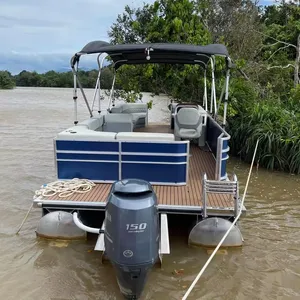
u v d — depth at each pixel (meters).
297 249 4.73
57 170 5.01
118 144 4.86
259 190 7.17
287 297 3.68
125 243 3.02
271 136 8.48
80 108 22.94
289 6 16.06
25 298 3.55
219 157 4.96
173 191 4.81
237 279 3.95
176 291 3.71
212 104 8.57
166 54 7.18
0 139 11.52
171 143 4.84
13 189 6.77
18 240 4.72
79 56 5.73
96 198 4.53
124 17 12.30
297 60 12.95
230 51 13.04
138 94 12.16
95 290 3.70
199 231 4.35
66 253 4.36
